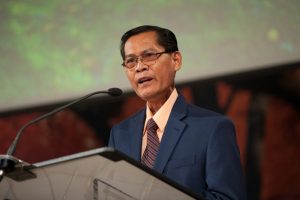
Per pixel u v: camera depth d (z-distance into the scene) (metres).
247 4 9.44
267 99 9.38
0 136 9.76
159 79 5.27
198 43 9.44
